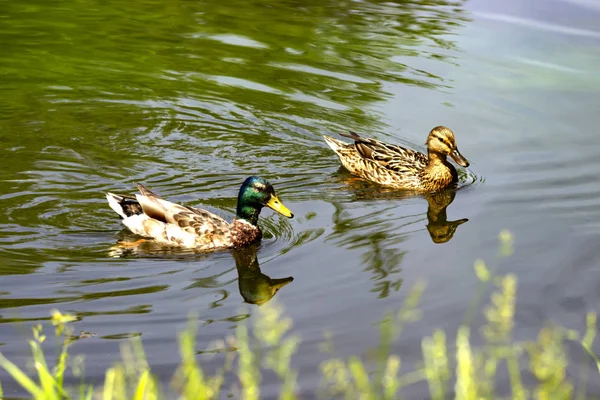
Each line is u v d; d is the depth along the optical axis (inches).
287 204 546.3
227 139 637.3
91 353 365.4
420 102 699.4
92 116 659.4
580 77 740.0
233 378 342.3
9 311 402.3
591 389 338.3
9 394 334.0
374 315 399.2
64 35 817.5
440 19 886.4
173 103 688.4
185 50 793.6
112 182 563.2
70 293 422.6
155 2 924.0
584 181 569.0
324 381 340.8
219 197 551.5
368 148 604.4
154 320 397.1
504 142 634.2
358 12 907.4
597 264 452.1
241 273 453.1
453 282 432.8
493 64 767.1
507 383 338.3
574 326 387.2
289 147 632.4
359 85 729.0
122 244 484.4
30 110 660.7
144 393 265.4
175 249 483.2
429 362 285.6
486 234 496.4
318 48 803.4
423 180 578.9
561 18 884.6
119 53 781.3
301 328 388.5
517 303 409.7
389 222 519.5
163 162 597.3
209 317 399.9
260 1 937.5
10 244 474.0
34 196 534.9
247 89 716.7
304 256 471.2
